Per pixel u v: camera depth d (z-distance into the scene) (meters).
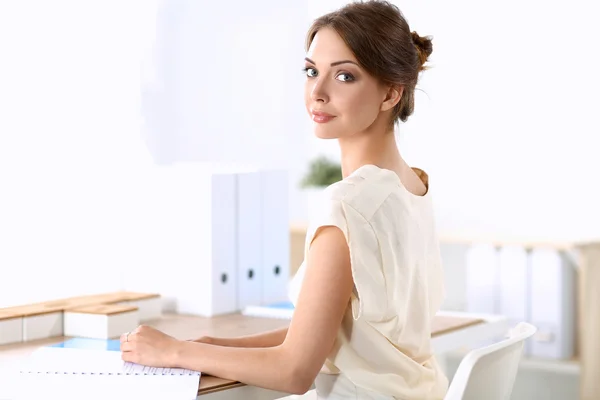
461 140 4.47
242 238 2.57
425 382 1.73
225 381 1.65
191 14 4.36
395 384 1.68
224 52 4.59
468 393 1.56
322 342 1.59
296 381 1.59
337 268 1.59
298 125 5.04
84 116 2.55
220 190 2.49
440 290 1.89
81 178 2.54
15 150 2.35
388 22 1.71
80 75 2.54
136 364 1.74
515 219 4.33
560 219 4.21
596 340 3.63
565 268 3.80
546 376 3.87
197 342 1.77
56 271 2.46
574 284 3.90
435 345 2.24
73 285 2.52
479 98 4.41
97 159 2.59
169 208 2.54
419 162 4.58
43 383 1.62
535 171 4.27
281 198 2.71
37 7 2.40
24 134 2.37
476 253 3.93
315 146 5.01
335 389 1.72
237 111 4.68
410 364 1.70
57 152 2.47
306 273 1.61
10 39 2.32
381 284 1.60
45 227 2.44
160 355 1.70
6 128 2.32
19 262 2.36
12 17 2.33
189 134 4.39
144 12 2.87
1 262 2.31
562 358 3.77
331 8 4.92
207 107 4.48
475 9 4.41
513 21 4.32
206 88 4.48
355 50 1.68
